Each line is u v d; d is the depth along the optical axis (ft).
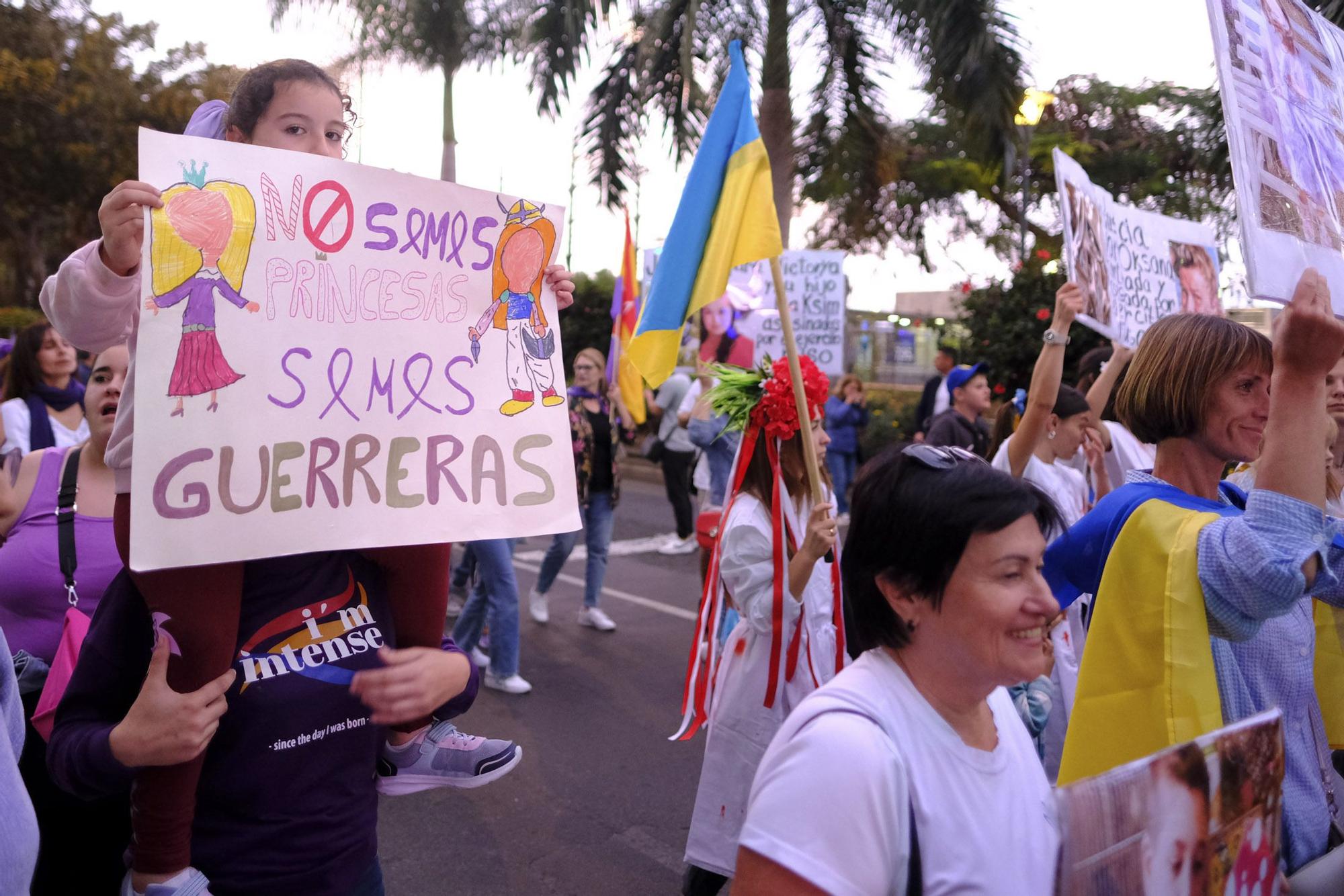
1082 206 13.15
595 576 21.27
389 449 5.29
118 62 66.44
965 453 4.53
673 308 9.34
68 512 7.68
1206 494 6.48
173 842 4.72
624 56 36.29
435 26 36.32
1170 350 6.31
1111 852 3.48
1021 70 30.50
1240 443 6.16
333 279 5.16
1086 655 6.04
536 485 5.82
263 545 4.79
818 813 3.91
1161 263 14.94
